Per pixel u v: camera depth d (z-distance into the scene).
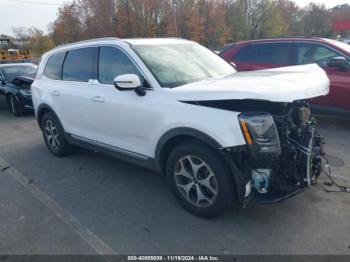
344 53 5.63
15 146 5.86
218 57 4.34
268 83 2.71
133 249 2.67
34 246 2.77
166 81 3.24
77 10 44.22
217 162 2.73
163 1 42.50
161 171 3.32
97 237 2.85
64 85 4.46
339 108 5.73
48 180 4.16
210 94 2.70
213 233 2.81
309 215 3.00
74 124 4.41
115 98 3.56
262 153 2.50
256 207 3.16
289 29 66.50
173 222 3.01
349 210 3.06
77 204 3.47
